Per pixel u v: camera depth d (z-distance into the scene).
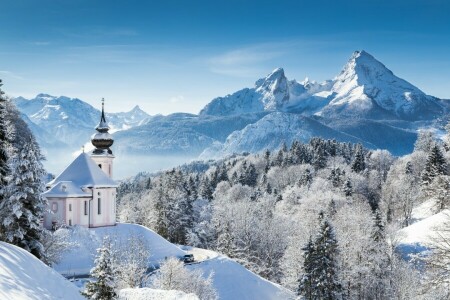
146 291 53.16
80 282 68.69
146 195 179.12
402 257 79.00
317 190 143.12
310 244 63.91
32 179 53.84
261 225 113.12
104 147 105.88
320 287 62.25
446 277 32.84
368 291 74.81
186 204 125.88
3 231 53.31
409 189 131.50
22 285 27.19
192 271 72.75
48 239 62.06
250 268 102.31
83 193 88.31
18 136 112.19
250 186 197.50
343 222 86.94
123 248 76.50
